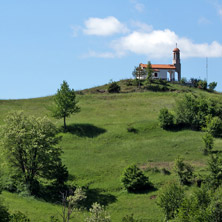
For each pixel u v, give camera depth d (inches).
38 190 6653.5
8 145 6722.4
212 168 6628.9
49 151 6722.4
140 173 7096.5
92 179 7391.7
